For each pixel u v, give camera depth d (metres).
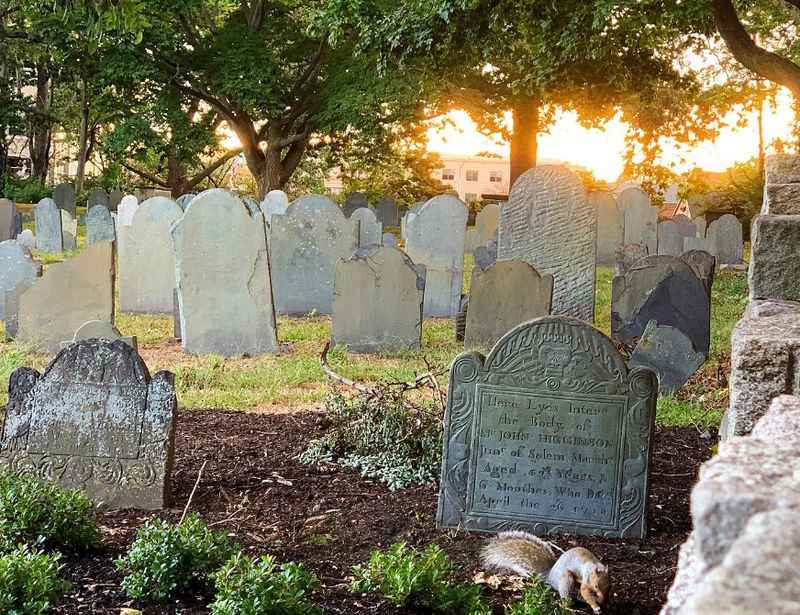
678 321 12.95
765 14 23.23
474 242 27.11
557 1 16.58
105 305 13.48
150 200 17.25
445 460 6.61
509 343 6.52
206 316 13.38
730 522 1.79
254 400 10.65
